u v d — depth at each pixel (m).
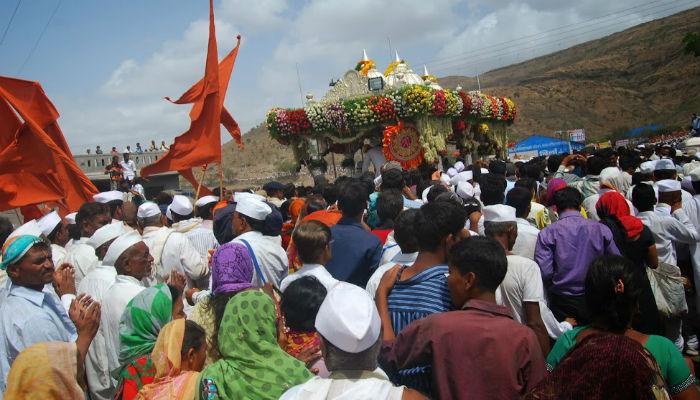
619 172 8.65
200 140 10.20
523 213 5.70
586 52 163.00
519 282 4.39
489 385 2.99
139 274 4.86
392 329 3.76
